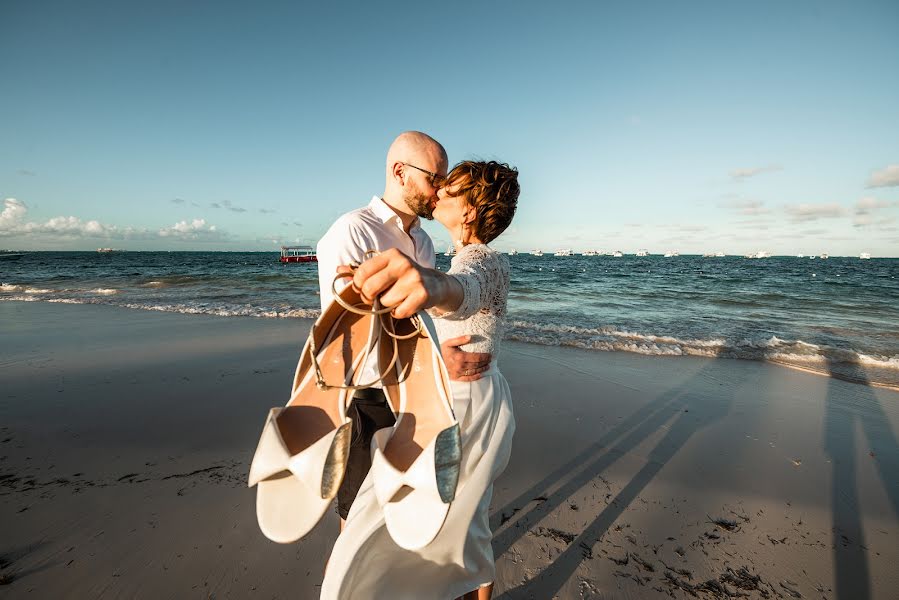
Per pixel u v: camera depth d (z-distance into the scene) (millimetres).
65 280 22156
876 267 57500
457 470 971
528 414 4172
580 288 21281
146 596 1855
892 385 5426
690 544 2350
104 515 2412
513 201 1401
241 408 4105
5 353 6277
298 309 11180
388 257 847
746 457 3404
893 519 2627
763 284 25203
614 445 3549
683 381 5449
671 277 31953
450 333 1405
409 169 1883
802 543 2389
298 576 1982
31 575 1957
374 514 1254
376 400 1650
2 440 3393
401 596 1230
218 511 2457
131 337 7484
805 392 5113
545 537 2375
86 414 3945
